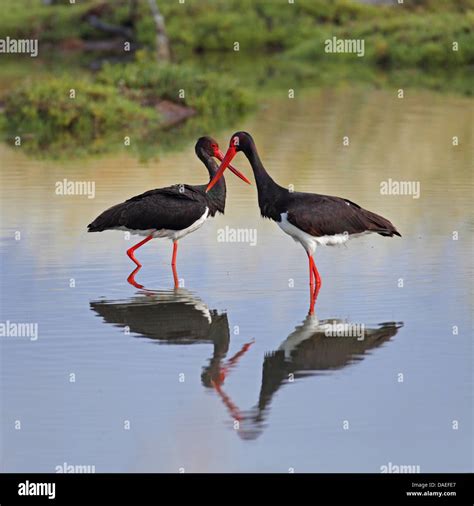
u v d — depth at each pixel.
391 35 46.44
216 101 32.81
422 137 26.72
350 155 24.53
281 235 17.73
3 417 10.77
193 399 11.16
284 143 26.41
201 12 51.75
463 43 44.16
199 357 12.30
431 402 11.01
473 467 9.78
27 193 20.88
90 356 12.34
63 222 18.61
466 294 14.33
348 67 44.34
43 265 16.00
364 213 14.49
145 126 30.41
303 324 13.30
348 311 13.73
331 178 21.69
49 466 9.91
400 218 18.47
